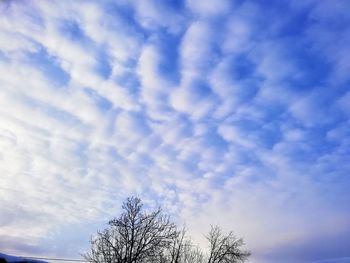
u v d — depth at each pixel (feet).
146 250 139.74
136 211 145.18
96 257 139.54
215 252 167.12
